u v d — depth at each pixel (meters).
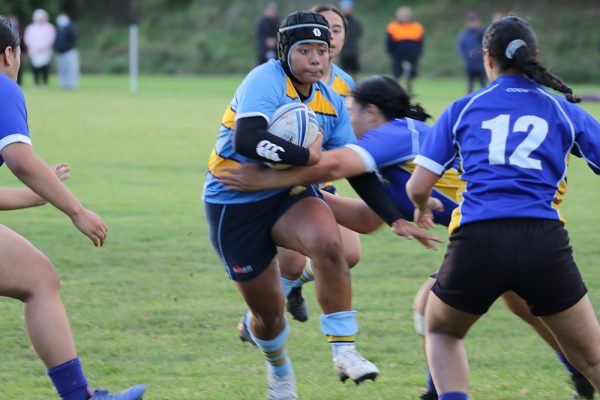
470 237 14.30
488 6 149.88
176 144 59.38
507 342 21.94
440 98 91.88
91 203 39.25
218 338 22.05
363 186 17.09
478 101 14.89
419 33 100.12
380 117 17.91
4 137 14.99
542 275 14.19
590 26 140.75
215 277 27.73
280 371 18.08
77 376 15.52
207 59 156.88
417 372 19.75
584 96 92.56
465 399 14.78
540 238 14.16
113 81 131.62
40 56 108.88
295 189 17.48
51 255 30.09
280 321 17.95
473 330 22.91
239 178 16.84
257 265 17.55
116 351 20.97
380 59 144.88
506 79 15.11
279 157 16.22
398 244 32.69
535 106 14.77
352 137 18.03
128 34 167.50
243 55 157.12
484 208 14.27
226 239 17.62
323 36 16.88
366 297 25.69
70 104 87.31
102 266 28.84
